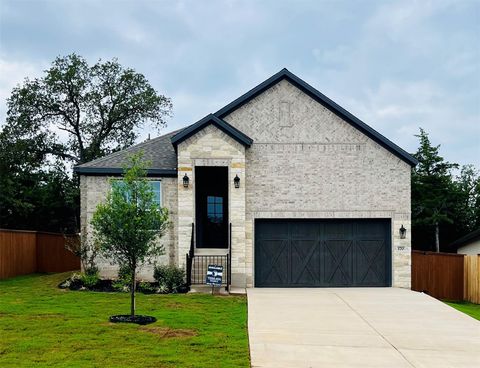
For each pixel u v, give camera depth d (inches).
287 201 747.4
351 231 754.2
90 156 1674.5
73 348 386.0
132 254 483.8
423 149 1359.5
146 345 397.4
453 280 867.4
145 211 488.1
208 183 819.4
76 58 1673.2
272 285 745.6
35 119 1685.5
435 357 393.4
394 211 748.6
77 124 1722.4
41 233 952.3
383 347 417.1
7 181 1305.4
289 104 755.4
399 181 751.7
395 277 743.1
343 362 374.6
